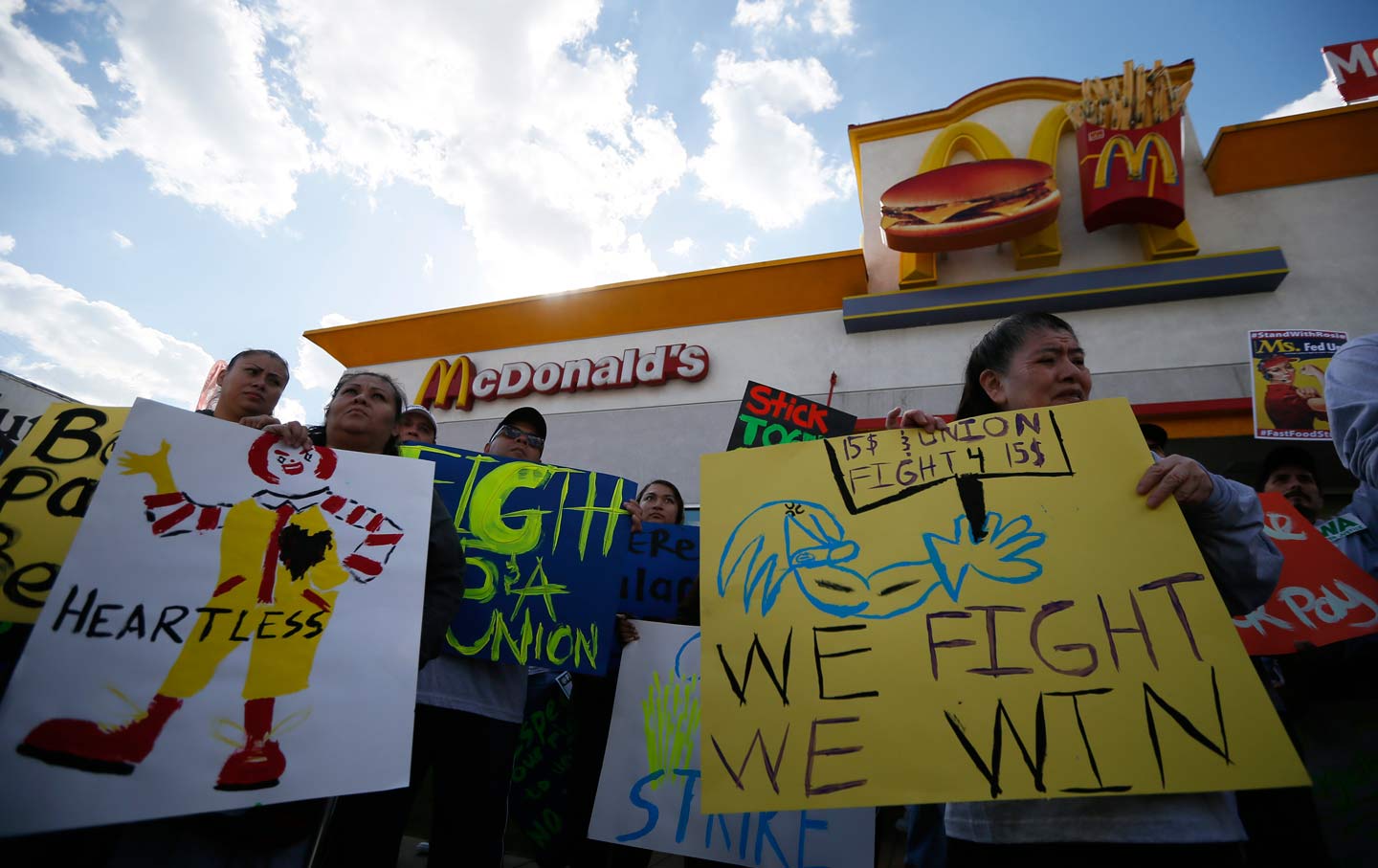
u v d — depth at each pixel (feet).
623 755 7.60
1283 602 6.72
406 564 5.01
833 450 5.25
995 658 4.01
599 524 7.61
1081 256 20.62
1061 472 4.53
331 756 4.12
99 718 3.66
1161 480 4.21
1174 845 3.42
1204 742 3.46
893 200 21.72
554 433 23.03
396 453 7.50
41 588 5.01
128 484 4.31
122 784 3.56
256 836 4.29
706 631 4.72
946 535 4.57
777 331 22.45
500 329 25.61
